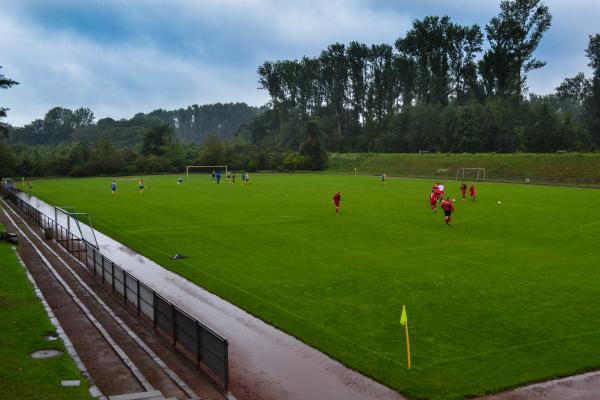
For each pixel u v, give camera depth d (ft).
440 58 531.09
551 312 65.31
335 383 46.88
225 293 75.46
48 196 242.78
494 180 325.42
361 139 541.75
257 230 130.52
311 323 62.39
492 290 75.36
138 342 55.06
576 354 52.39
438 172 388.16
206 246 110.93
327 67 604.90
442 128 453.99
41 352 50.39
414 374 48.34
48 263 96.37
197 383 46.09
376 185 287.69
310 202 195.00
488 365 50.11
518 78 468.34
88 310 66.18
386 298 72.13
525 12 454.81
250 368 50.01
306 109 633.61
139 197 225.15
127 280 68.18
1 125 310.04
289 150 562.66
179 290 77.87
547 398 43.60
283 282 81.00
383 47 577.43
